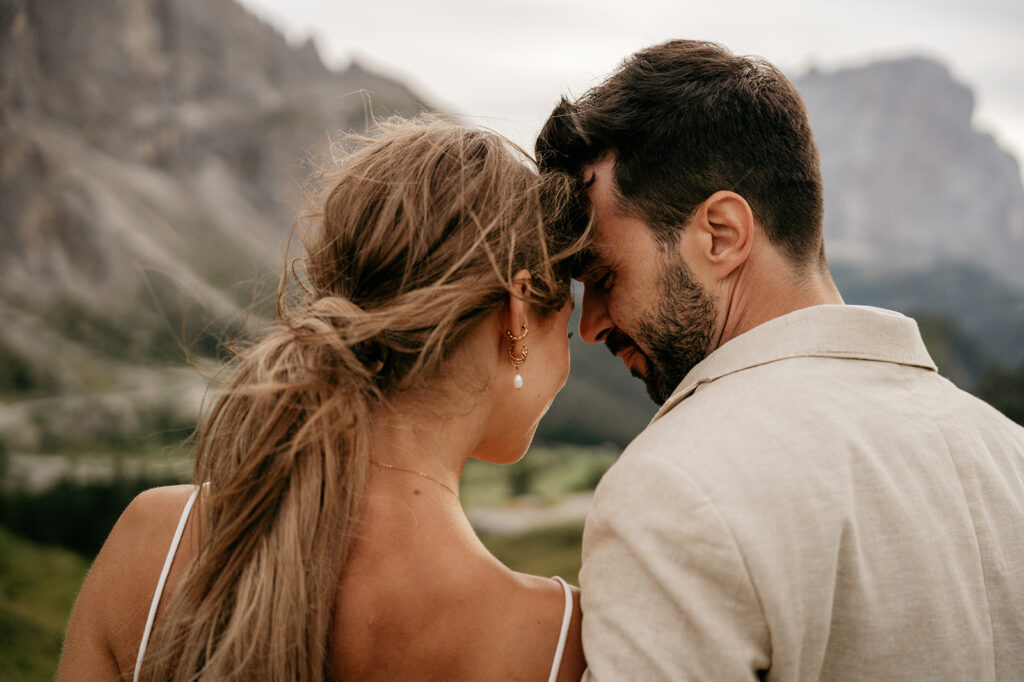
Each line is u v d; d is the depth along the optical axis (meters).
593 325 1.79
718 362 1.56
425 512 1.34
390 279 1.40
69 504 45.62
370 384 1.35
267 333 1.46
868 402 1.41
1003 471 1.46
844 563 1.28
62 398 74.31
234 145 157.62
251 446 1.31
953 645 1.30
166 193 137.75
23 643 21.58
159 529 1.39
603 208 1.69
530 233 1.47
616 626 1.28
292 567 1.23
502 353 1.51
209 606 1.25
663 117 1.62
